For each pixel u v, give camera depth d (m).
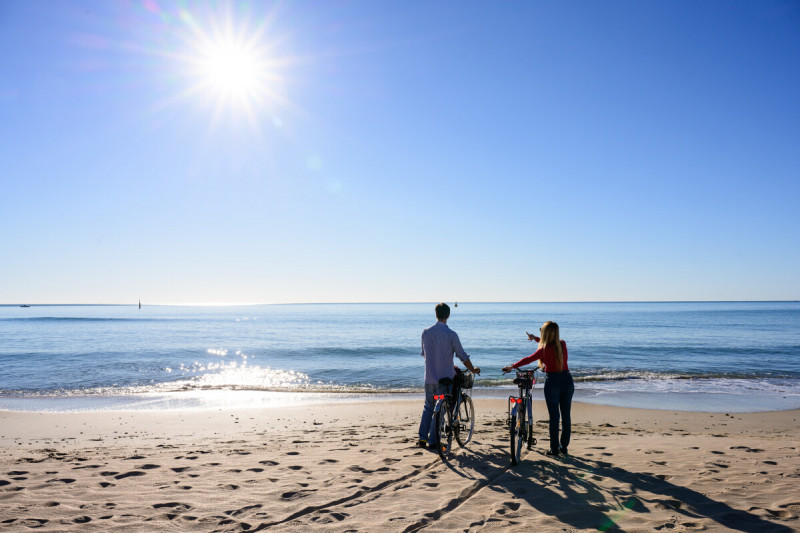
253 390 17.94
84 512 4.30
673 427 10.99
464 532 3.79
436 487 5.02
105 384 19.59
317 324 78.75
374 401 15.23
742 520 3.96
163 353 31.94
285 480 5.34
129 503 4.55
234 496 4.77
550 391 6.50
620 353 31.20
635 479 5.27
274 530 3.88
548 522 3.98
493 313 136.62
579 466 5.89
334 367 25.36
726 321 80.12
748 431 10.61
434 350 6.88
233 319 106.19
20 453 7.43
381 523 4.00
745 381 19.86
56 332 56.88
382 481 5.26
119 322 89.88
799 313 125.50
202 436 9.69
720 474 5.44
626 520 4.00
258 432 10.08
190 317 123.19
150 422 11.59
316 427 10.77
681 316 104.94
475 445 7.26
